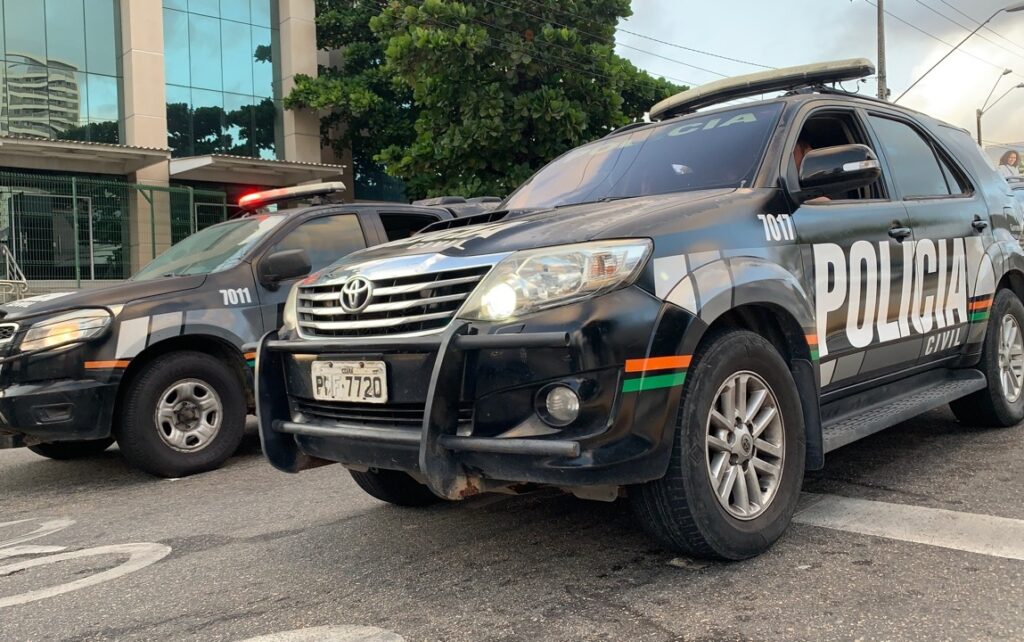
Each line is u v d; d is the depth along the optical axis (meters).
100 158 17.78
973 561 2.83
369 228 6.40
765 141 3.61
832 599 2.57
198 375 5.34
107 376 4.96
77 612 2.89
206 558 3.44
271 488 4.75
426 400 2.60
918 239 4.11
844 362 3.54
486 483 2.73
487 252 2.79
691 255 2.81
